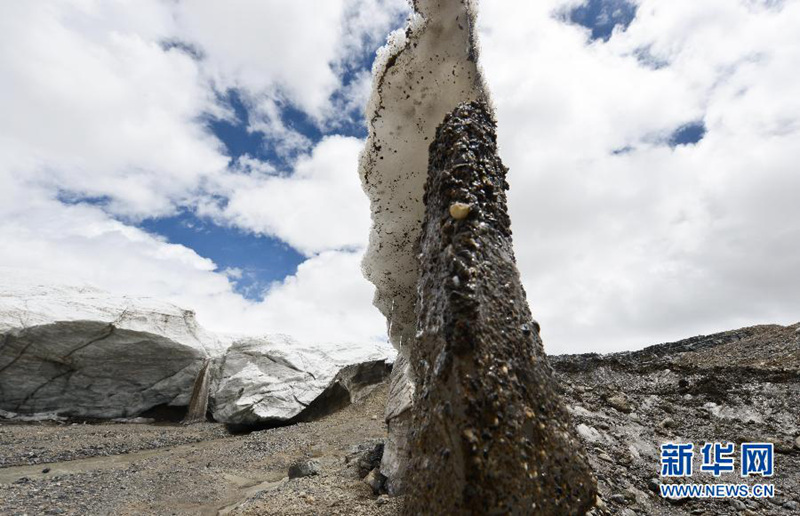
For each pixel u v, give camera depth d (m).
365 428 10.50
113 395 13.80
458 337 1.50
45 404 12.77
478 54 2.42
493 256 1.72
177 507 4.91
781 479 4.14
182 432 11.83
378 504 3.67
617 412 6.18
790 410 6.08
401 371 4.80
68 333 12.71
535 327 1.80
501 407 1.43
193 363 14.98
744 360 10.23
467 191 1.79
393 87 2.58
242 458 7.92
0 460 7.74
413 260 2.86
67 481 6.16
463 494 1.32
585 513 1.52
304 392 13.58
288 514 3.67
